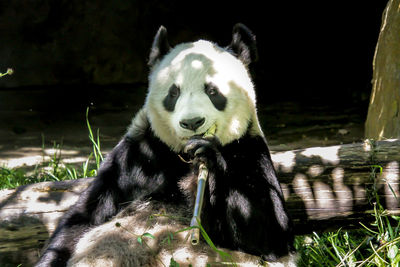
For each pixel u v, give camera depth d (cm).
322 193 787
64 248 702
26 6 2292
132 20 2470
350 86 2598
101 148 1641
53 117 2073
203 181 634
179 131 676
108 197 736
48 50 2334
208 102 682
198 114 661
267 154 727
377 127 1168
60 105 2225
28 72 2308
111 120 2052
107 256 672
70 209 742
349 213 790
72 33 2367
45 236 784
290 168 790
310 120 2041
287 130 1886
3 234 774
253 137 722
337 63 2781
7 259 779
